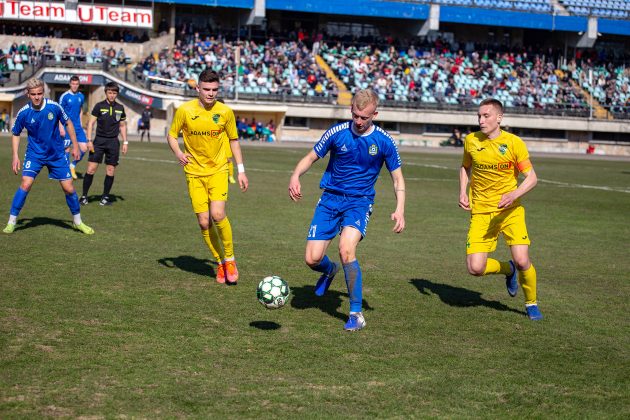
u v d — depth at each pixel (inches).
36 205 522.9
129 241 409.4
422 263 388.8
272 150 1513.3
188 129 317.1
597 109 2273.6
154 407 182.2
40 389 190.9
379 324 266.8
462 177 293.0
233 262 319.0
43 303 271.9
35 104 403.5
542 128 2197.3
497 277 360.5
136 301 282.2
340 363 221.1
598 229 547.2
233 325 256.2
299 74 2085.4
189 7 2160.4
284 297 254.1
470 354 236.1
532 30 2507.4
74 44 1956.2
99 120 539.8
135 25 1966.0
